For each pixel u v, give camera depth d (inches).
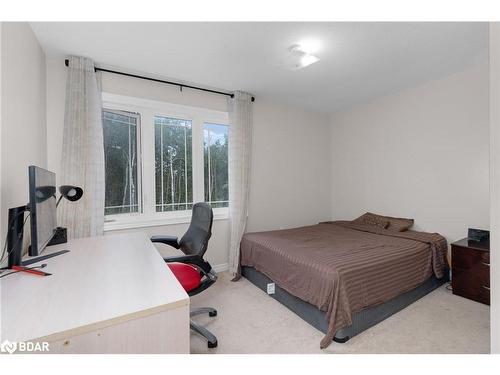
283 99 134.3
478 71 98.3
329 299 66.3
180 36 74.8
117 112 101.7
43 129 80.7
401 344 65.3
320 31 72.9
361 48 82.5
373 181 140.0
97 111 89.3
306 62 85.7
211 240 119.9
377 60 91.2
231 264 117.8
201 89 114.7
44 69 82.7
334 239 104.7
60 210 82.8
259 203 134.9
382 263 75.6
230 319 78.0
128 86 98.9
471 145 101.1
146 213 106.9
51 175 58.2
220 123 126.6
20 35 61.3
